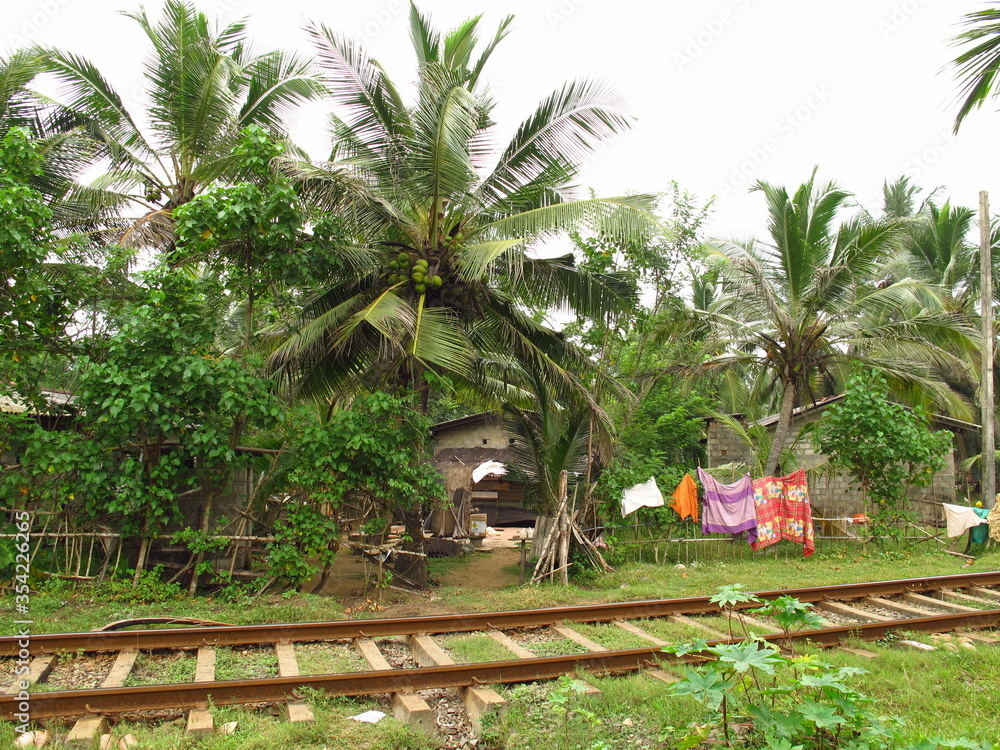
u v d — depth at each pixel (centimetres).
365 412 927
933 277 2241
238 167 968
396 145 990
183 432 848
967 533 1380
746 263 1390
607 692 515
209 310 943
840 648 646
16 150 860
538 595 912
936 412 1769
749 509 1245
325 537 870
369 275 1048
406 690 515
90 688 517
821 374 1686
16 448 884
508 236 992
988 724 470
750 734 432
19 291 838
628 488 1161
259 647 632
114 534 847
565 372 1071
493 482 2123
